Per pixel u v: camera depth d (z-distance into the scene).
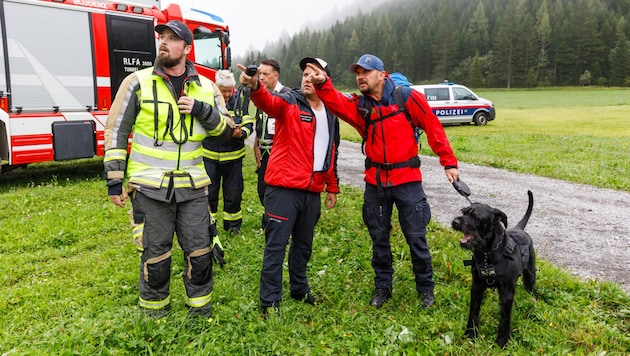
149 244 3.36
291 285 4.05
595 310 3.87
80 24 9.32
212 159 5.73
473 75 110.75
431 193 8.98
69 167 11.75
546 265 4.86
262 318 3.70
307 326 3.62
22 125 8.71
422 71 126.06
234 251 5.30
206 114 3.33
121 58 9.91
